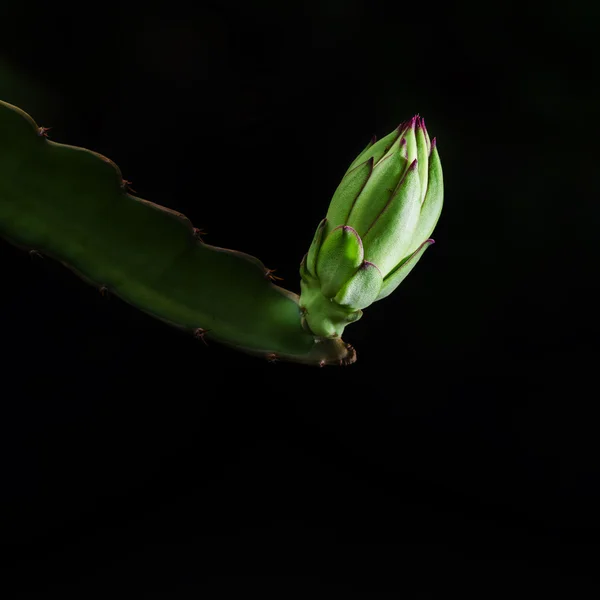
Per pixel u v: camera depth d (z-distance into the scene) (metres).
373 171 1.39
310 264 1.40
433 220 1.40
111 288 1.43
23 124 1.42
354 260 1.39
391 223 1.39
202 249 1.42
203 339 1.42
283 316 1.42
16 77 2.59
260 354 1.42
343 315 1.40
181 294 1.42
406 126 1.39
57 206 1.42
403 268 1.40
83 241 1.42
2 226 1.42
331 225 1.40
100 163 1.42
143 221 1.42
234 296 1.42
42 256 1.43
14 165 1.42
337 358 1.41
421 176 1.39
